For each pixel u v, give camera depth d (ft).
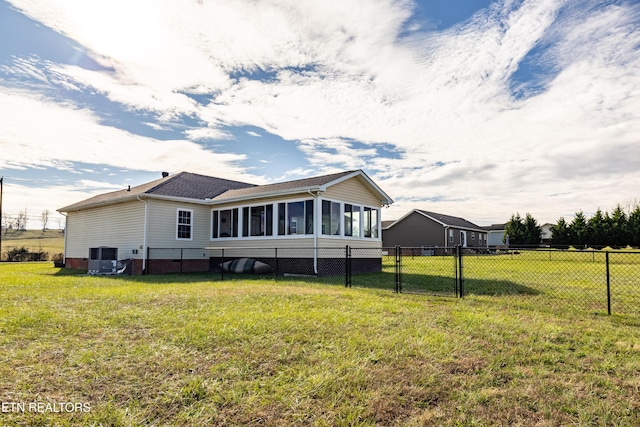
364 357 13.80
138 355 13.80
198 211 56.29
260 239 50.16
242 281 38.93
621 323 19.45
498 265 63.93
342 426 9.28
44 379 11.73
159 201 51.98
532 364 13.44
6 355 13.74
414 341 15.70
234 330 17.03
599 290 31.63
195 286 34.04
